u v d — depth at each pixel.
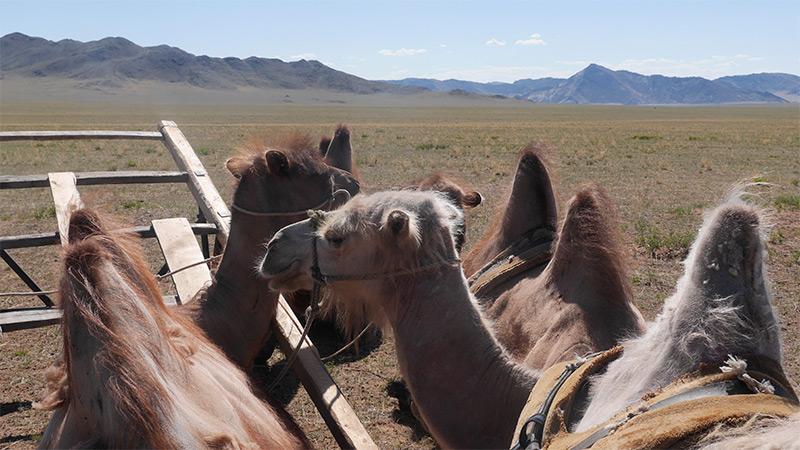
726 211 3.20
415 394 4.55
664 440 2.55
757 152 38.72
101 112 127.69
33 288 8.58
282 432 3.62
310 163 6.86
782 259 13.10
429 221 4.57
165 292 11.35
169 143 8.88
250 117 115.19
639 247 14.12
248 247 6.47
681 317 3.18
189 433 2.82
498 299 5.82
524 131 64.50
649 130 67.44
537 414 3.24
